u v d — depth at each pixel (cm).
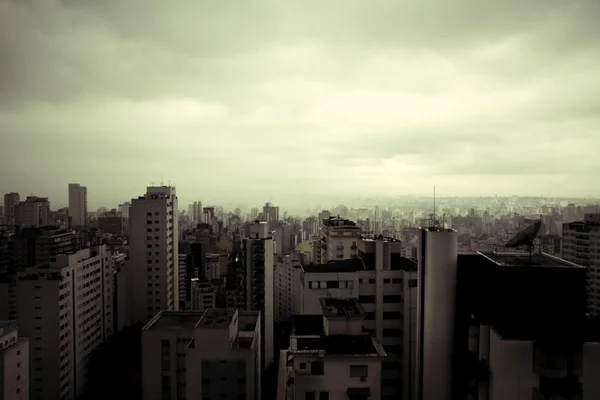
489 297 3181
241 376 5184
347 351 3691
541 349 2762
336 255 9325
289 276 11756
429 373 3788
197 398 5194
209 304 11462
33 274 7212
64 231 11106
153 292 10312
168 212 10519
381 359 3575
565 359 2720
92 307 8469
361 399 3534
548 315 3052
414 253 6150
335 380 3578
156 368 5969
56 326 7119
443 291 3719
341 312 4181
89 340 8319
